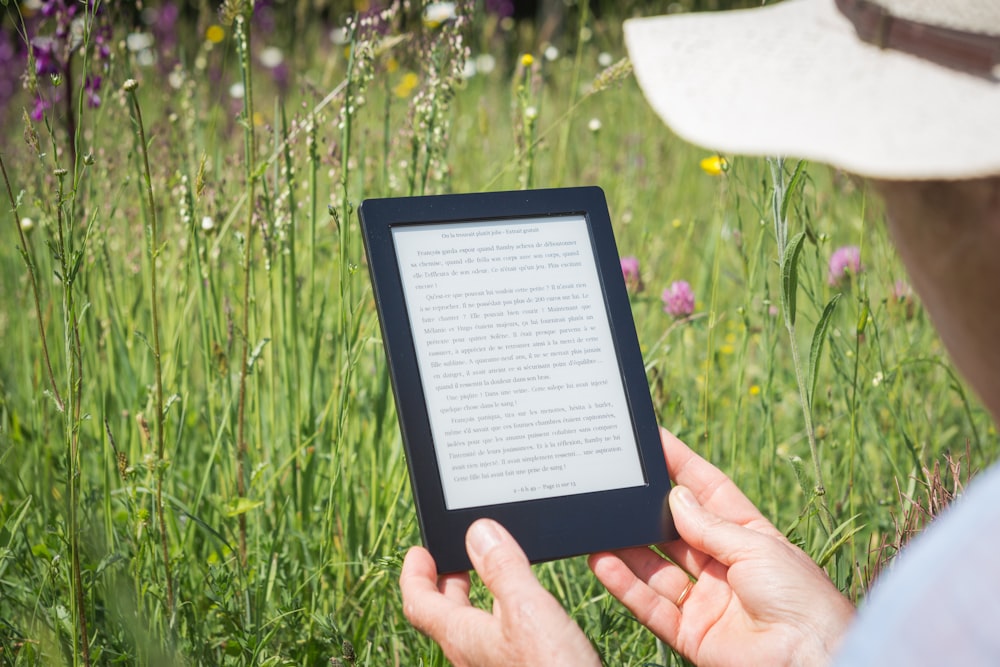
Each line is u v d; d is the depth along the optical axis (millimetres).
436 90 2027
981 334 768
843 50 819
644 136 3715
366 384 2205
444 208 1387
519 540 1280
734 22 907
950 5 763
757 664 1213
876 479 2115
